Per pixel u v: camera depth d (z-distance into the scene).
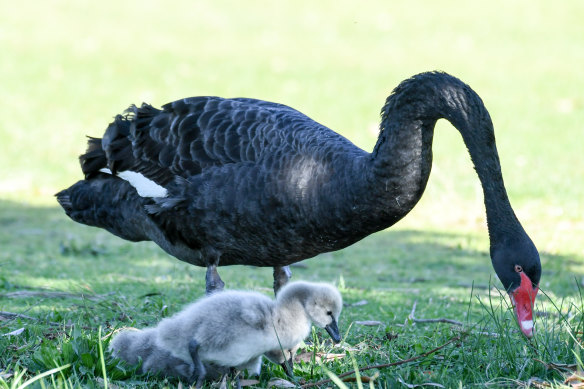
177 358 7.04
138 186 8.45
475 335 8.03
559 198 17.62
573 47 33.91
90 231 15.61
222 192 7.96
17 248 13.77
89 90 27.56
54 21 37.12
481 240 15.29
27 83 28.16
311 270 12.98
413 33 36.19
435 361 7.66
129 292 10.54
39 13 38.50
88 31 35.62
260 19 38.38
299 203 7.73
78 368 7.03
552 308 10.16
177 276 12.01
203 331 6.64
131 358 7.27
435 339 8.32
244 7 40.62
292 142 7.89
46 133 23.31
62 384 6.52
